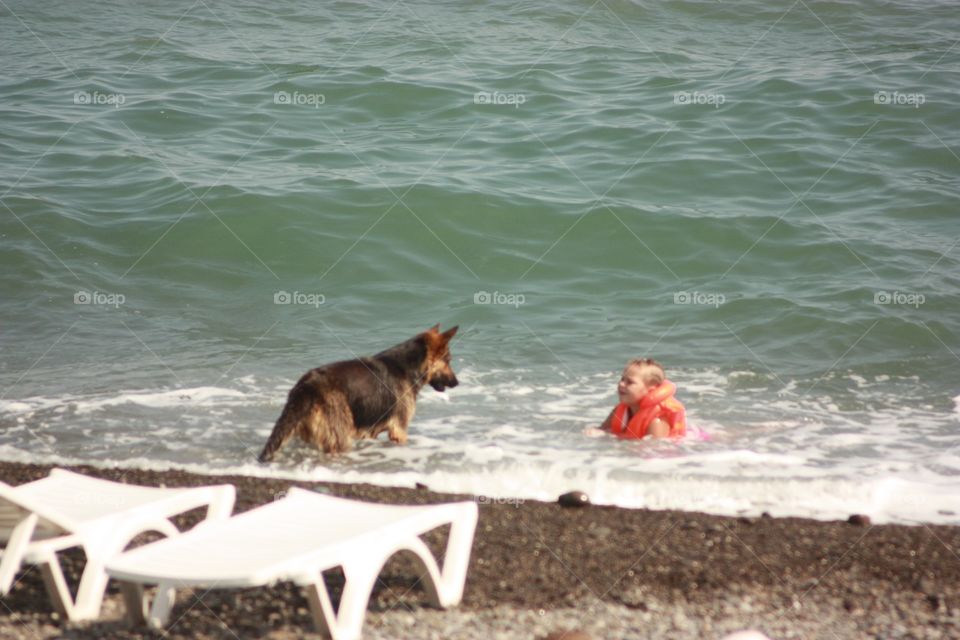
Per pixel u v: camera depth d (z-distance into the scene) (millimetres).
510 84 24656
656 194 18469
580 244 16719
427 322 14188
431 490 9117
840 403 11492
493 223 17219
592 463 9773
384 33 29703
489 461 9828
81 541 6723
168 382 11930
